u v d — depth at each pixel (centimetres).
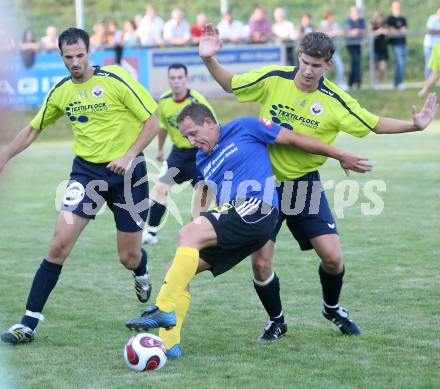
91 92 1496
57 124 5744
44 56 5019
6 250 2259
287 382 1139
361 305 1606
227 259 1278
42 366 1236
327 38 1319
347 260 2020
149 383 1143
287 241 2305
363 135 1374
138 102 1496
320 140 1363
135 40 5772
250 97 1416
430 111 1346
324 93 1373
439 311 1550
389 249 2141
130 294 1753
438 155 4169
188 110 1295
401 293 1692
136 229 1552
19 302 1675
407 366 1212
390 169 3706
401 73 6072
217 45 1403
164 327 1230
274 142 1329
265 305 1388
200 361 1261
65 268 2016
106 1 7838
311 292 1731
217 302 1662
